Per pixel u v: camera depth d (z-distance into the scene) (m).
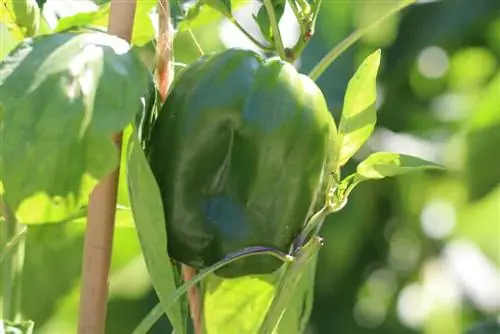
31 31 0.97
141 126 0.87
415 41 1.66
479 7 1.62
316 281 1.78
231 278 0.91
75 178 0.81
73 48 0.83
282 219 0.89
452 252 1.88
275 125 0.88
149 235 0.85
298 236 0.90
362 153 1.64
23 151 0.81
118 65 0.83
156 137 0.89
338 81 1.59
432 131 1.76
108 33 0.87
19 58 0.83
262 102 0.88
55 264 1.19
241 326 0.97
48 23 1.00
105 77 0.82
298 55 0.94
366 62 0.92
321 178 0.90
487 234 1.94
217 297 0.96
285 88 0.88
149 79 0.88
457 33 1.62
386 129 1.73
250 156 0.88
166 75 0.92
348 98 0.92
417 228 1.83
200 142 0.88
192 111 0.88
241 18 1.24
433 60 1.76
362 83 0.92
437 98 1.78
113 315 1.65
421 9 1.65
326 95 1.57
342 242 1.77
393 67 1.69
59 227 1.16
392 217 1.79
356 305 1.80
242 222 0.89
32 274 1.21
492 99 1.62
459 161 1.71
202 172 0.88
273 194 0.88
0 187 0.84
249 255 0.89
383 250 1.80
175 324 0.87
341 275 1.79
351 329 1.78
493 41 1.71
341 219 1.74
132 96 0.82
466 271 1.91
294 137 0.88
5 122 0.81
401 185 1.77
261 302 0.97
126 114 0.82
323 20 1.61
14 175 0.81
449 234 1.88
